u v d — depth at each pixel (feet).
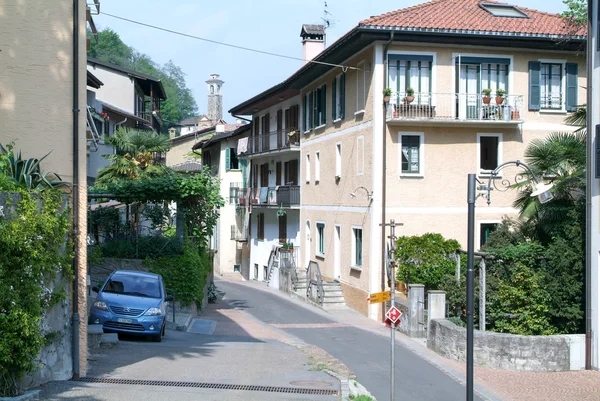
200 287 90.38
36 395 35.42
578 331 63.82
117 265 82.84
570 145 69.26
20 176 39.88
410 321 76.38
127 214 91.04
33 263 35.04
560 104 94.43
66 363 41.70
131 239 86.43
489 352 60.18
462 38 89.45
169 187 85.87
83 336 43.34
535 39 90.33
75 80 45.03
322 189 114.32
